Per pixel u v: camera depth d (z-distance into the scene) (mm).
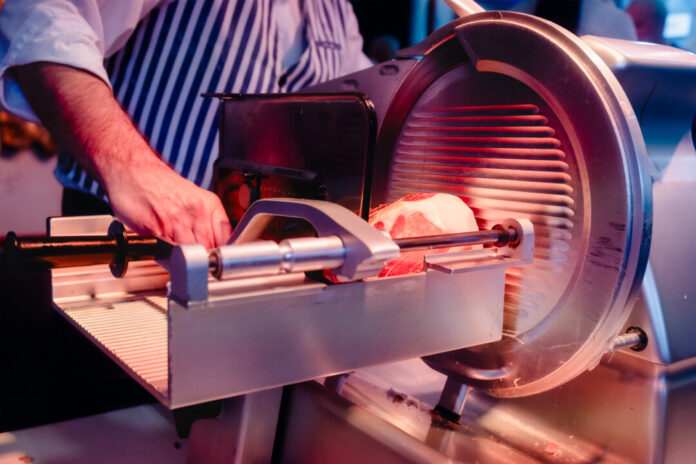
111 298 843
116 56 1475
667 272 710
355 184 984
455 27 801
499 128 766
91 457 1009
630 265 627
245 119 1195
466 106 818
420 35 2008
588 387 757
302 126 1070
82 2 1252
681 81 725
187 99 1472
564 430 783
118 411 1195
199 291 477
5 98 1310
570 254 686
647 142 741
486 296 675
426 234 754
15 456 995
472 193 810
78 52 1183
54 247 550
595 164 648
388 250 508
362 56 1923
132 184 988
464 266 639
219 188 1105
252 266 489
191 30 1439
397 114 917
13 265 539
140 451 1038
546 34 688
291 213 577
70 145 1140
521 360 752
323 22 1665
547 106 703
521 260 675
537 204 720
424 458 691
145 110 1473
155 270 894
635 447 712
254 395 791
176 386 488
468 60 807
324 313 557
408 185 915
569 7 1796
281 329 536
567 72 667
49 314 1773
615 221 633
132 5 1333
